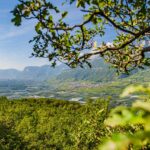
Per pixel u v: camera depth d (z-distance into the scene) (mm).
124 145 1035
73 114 32688
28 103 38406
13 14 5371
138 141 1037
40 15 5883
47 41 7125
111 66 10164
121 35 10023
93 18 6180
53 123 29625
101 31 9148
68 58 8273
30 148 26219
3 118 30828
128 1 7922
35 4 5656
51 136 27609
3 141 25750
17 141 26391
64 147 25672
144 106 1139
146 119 1101
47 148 26188
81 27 6395
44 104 38281
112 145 1045
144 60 9555
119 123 1154
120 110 1187
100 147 1067
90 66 8305
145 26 8914
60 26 6387
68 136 26812
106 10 7641
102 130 11906
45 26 6289
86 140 12852
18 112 33625
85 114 14609
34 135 27562
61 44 7820
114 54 9938
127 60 10031
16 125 29875
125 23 8656
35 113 33750
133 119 1130
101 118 11945
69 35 7930
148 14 8602
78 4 6016
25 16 5551
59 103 38094
